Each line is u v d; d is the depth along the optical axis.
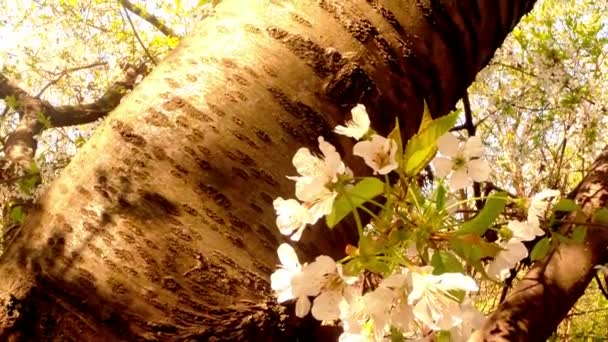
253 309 0.42
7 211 1.11
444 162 0.35
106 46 2.27
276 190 0.43
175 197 0.42
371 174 0.45
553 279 0.74
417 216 0.34
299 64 0.44
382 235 0.34
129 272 0.41
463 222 0.36
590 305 2.07
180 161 0.43
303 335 0.44
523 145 1.61
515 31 1.60
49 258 0.42
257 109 0.43
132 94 0.45
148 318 0.41
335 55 0.44
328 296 0.34
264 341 0.43
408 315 0.32
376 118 0.45
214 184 0.42
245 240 0.42
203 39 0.46
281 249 0.35
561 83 1.45
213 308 0.42
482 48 0.49
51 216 0.43
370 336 0.33
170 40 1.70
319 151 0.44
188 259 0.42
